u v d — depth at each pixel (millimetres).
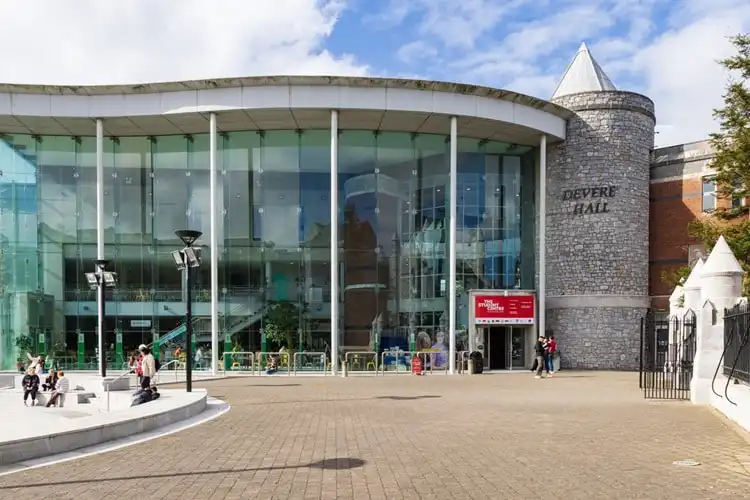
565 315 33094
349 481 7449
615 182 33000
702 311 15445
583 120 33438
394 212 32094
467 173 33562
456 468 8125
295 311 31281
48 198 33219
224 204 32250
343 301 31219
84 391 21141
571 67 38062
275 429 11742
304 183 32125
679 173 34219
